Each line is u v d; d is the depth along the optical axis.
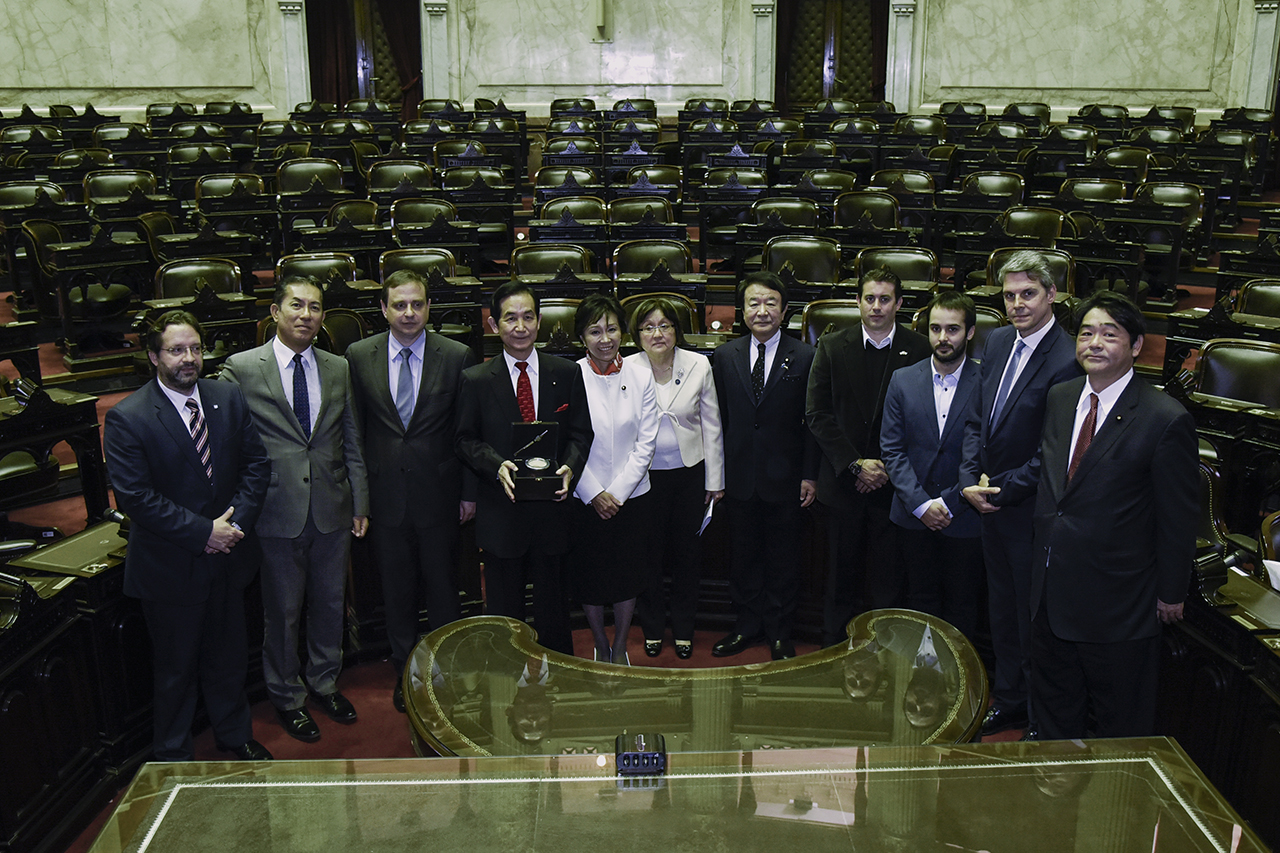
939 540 3.75
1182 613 3.13
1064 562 3.05
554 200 7.80
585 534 3.84
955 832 1.94
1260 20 14.07
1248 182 11.44
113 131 11.32
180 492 3.17
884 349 3.86
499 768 2.11
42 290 7.41
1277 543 3.74
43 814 3.10
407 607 3.89
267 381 3.53
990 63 15.23
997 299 5.99
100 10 14.09
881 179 8.90
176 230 8.11
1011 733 3.71
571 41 15.48
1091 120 12.87
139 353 5.98
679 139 11.92
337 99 15.64
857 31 15.92
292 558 3.65
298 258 6.07
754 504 4.11
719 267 9.08
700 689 2.74
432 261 6.25
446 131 11.56
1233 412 4.43
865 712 2.61
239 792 2.03
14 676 2.98
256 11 14.92
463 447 3.60
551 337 4.57
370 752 3.67
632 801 2.01
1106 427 2.97
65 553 3.50
